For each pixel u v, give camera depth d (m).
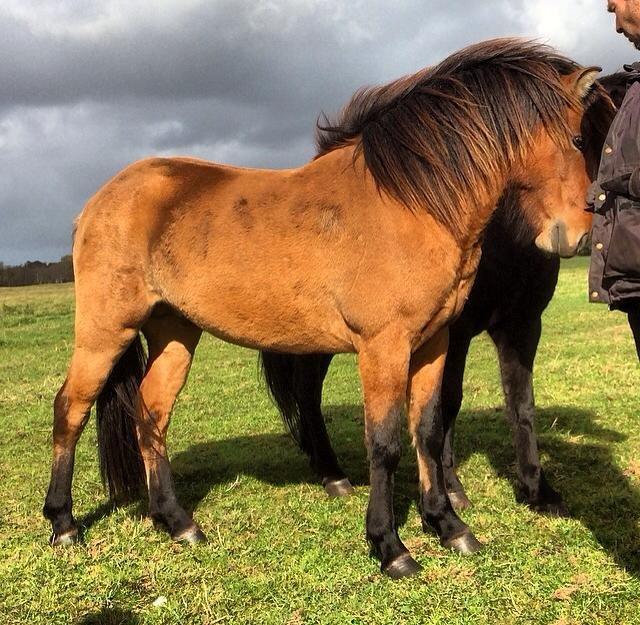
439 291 3.12
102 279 3.62
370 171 3.22
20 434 6.15
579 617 2.74
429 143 3.14
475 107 3.18
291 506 4.18
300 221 3.32
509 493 4.20
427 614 2.83
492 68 3.26
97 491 4.52
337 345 3.38
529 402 3.98
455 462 4.91
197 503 4.30
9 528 3.92
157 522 3.80
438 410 3.49
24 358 10.86
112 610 2.97
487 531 3.63
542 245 3.26
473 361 9.38
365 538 3.59
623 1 2.29
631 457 4.77
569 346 9.97
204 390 8.07
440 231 3.10
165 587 3.17
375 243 3.11
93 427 6.45
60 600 3.07
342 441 5.79
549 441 5.21
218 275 3.46
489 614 2.79
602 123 3.13
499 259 3.71
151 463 3.87
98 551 3.59
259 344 3.58
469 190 3.15
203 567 3.36
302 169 3.55
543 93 3.13
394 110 3.31
